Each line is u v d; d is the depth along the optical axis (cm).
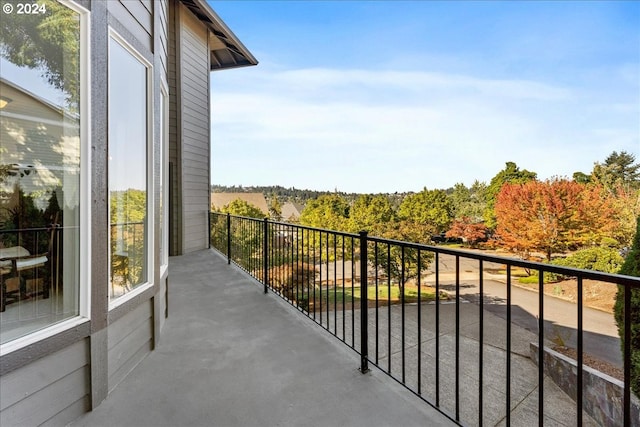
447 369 350
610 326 612
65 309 173
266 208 2209
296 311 349
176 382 206
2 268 166
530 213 1110
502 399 293
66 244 176
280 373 218
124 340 214
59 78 179
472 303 782
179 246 721
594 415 304
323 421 170
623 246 972
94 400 178
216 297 400
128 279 235
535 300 816
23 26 177
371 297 827
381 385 204
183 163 738
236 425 166
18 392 143
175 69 725
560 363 332
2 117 179
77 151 177
